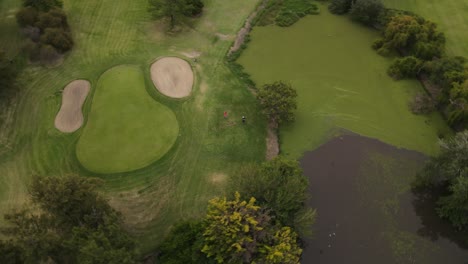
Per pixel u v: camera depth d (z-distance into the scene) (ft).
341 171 173.88
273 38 234.79
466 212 151.02
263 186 141.69
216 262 127.95
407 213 161.58
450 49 223.30
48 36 215.31
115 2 251.60
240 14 247.91
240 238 124.47
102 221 132.98
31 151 177.68
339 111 196.85
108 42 227.61
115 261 117.91
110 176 168.86
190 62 217.56
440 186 168.86
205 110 194.18
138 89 202.18
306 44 231.50
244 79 210.38
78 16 241.76
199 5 243.19
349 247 152.35
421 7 250.78
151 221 155.74
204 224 133.08
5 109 192.85
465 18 242.17
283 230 130.93
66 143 180.45
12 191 164.25
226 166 173.58
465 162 150.10
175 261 131.23
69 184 128.36
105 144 179.83
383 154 179.83
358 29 241.14
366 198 165.89
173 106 195.11
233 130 186.50
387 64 219.82
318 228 156.97
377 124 191.52
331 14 250.57
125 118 189.47
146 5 250.16
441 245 153.07
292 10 251.39
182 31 234.99
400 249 151.94
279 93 184.85
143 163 173.27
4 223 154.20
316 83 209.87
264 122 190.70
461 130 183.62
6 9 241.14
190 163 173.78
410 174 172.86
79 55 219.61
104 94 199.41
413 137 186.29
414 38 217.56
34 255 121.29
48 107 194.80
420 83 208.33
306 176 171.94
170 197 162.91
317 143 183.93
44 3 228.02
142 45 226.38
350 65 219.61
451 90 186.70
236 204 131.03
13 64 212.23
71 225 131.95
